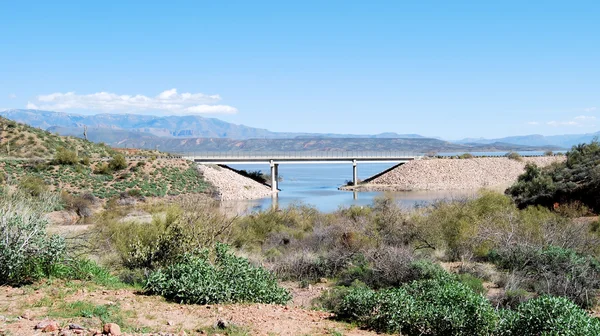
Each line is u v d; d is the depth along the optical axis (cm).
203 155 9825
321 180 13400
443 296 1095
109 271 1576
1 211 1240
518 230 2331
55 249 1309
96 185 6719
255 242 2834
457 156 11850
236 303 1229
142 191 6769
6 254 1189
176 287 1212
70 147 9125
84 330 861
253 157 9762
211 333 938
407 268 1819
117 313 1020
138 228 2305
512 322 1006
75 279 1347
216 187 7838
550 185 4162
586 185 3894
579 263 1717
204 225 1950
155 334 877
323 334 998
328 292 1738
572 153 4959
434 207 3844
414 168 10681
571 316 952
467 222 2644
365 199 7794
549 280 1623
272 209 3912
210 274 1270
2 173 6022
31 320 916
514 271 1764
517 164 11156
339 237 2714
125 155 9450
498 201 3331
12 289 1166
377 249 2192
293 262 2206
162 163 8181
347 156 10812
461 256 2233
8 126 9312
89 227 2628
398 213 3077
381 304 1109
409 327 1070
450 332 1031
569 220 2927
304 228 3444
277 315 1133
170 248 1703
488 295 1636
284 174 17362
